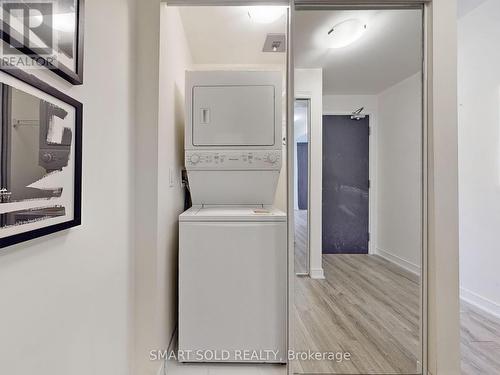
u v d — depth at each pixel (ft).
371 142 5.97
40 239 2.63
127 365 4.75
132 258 4.93
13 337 2.33
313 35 5.68
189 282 5.80
